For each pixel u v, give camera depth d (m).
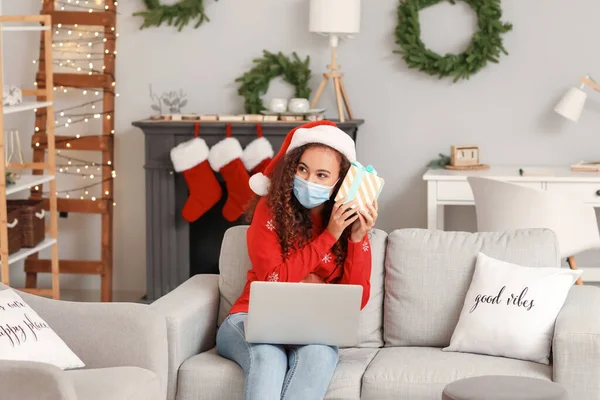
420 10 5.61
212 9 5.77
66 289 6.03
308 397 2.93
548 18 5.51
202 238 5.62
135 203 5.93
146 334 3.06
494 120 5.62
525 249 3.47
